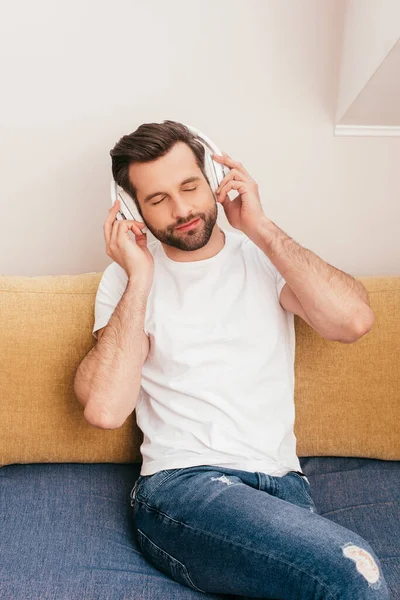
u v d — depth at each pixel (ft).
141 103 5.74
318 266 4.49
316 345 5.05
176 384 4.56
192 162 4.51
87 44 5.60
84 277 5.28
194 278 4.74
